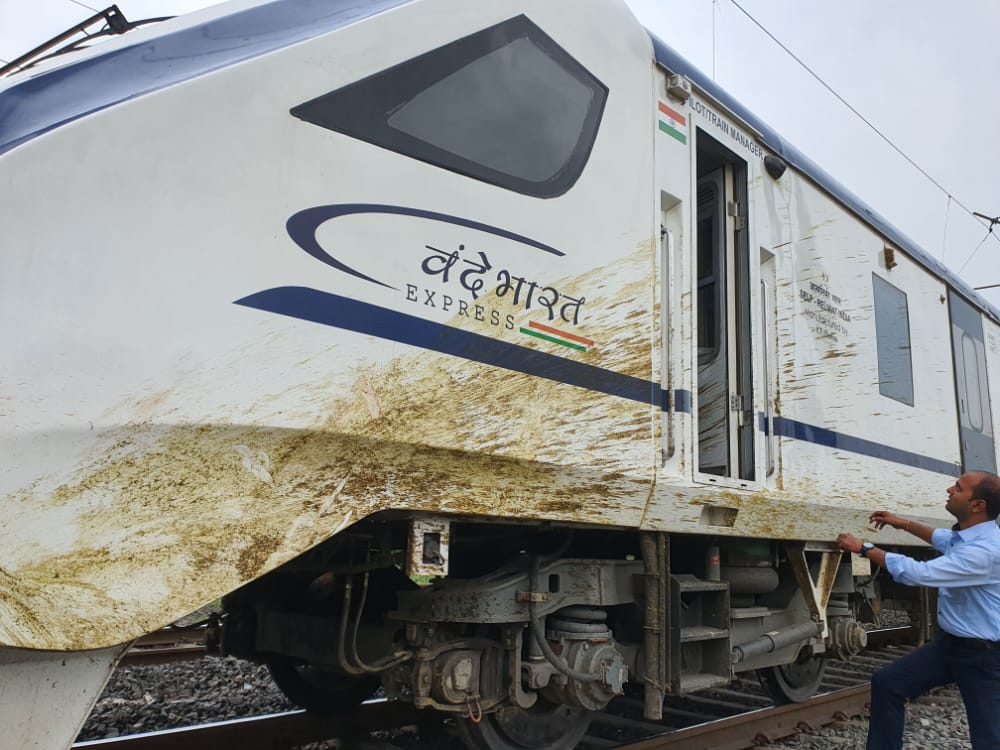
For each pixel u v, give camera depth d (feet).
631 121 12.62
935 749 17.15
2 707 6.59
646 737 15.92
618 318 11.76
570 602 12.19
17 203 6.66
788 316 16.25
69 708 6.94
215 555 7.54
